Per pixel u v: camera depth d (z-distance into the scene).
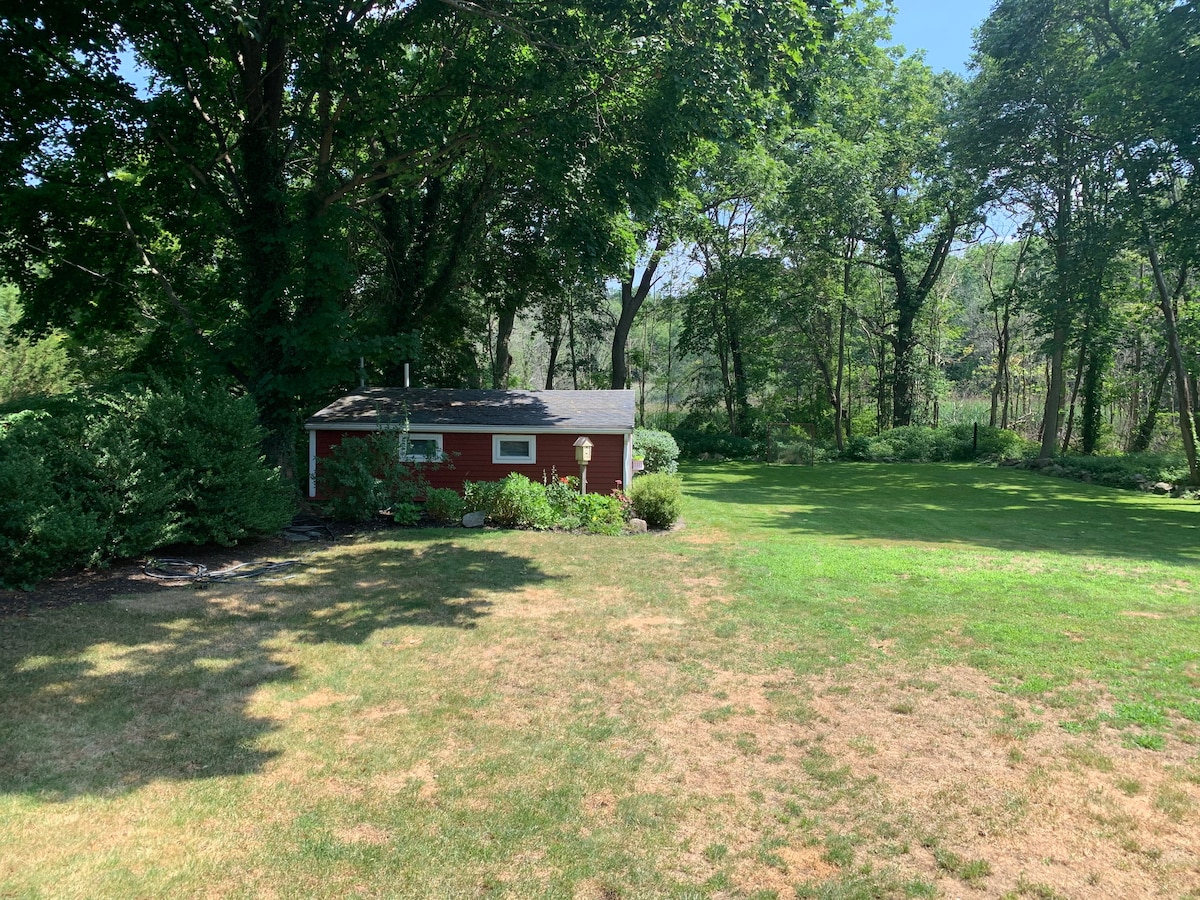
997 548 12.22
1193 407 32.97
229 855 3.47
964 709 5.16
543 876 3.37
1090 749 4.54
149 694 5.36
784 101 13.19
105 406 9.86
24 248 14.12
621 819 3.84
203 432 10.00
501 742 4.72
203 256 16.81
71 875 3.29
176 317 16.34
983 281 52.53
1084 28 24.97
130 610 7.38
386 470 13.19
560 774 4.31
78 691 5.35
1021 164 27.52
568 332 39.97
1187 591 8.55
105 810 3.84
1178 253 20.47
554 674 5.91
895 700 5.34
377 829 3.73
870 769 4.36
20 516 7.80
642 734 4.84
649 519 13.98
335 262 13.20
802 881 3.34
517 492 13.12
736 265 33.22
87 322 15.47
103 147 13.06
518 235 22.92
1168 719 4.94
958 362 45.94
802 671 5.95
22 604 7.39
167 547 10.22
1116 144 22.64
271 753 4.53
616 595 8.41
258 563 9.77
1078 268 25.52
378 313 20.92
